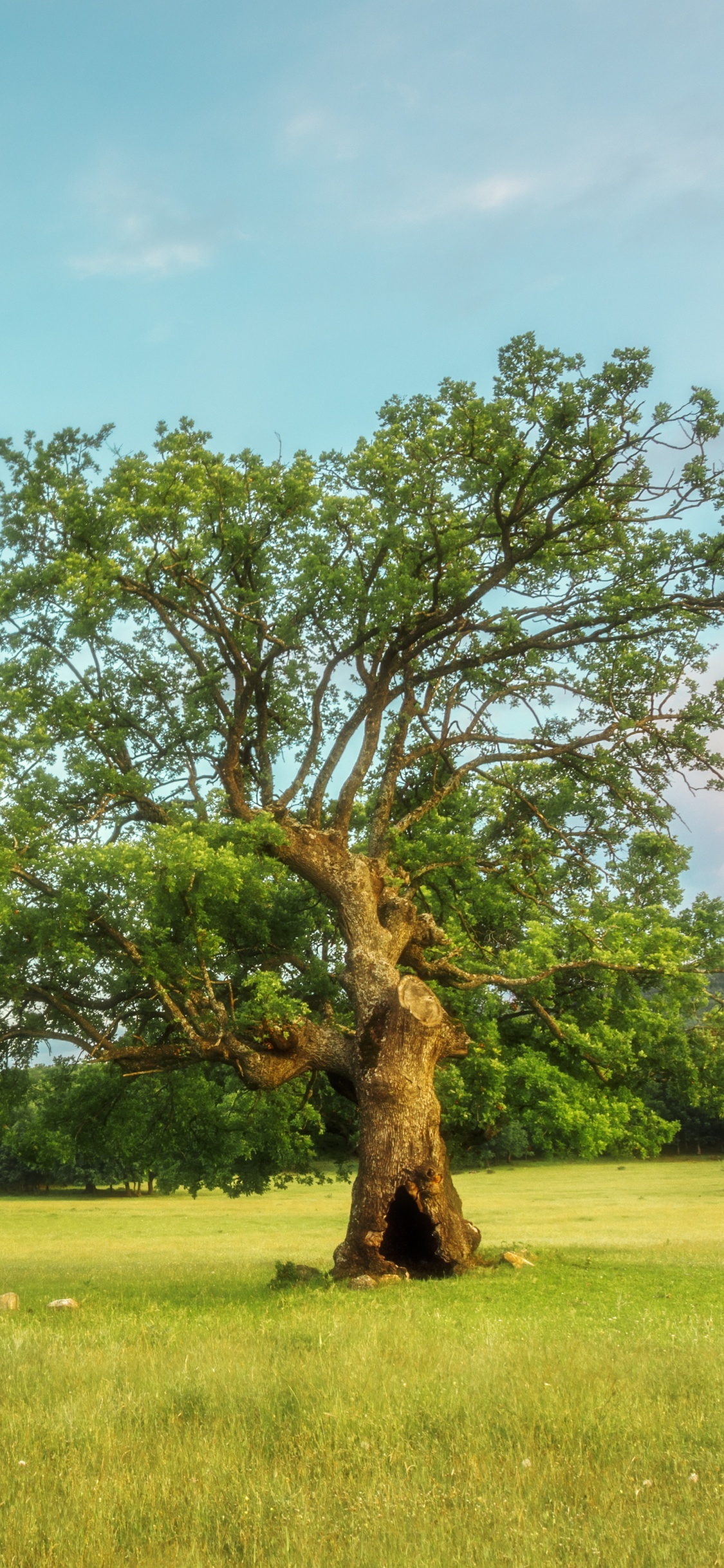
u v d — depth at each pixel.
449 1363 8.98
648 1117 22.30
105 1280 24.70
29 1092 20.94
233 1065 19.88
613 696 22.70
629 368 18.38
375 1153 18.38
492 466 19.25
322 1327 11.16
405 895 21.55
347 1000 23.91
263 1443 7.21
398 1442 7.06
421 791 25.02
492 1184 74.56
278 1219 56.94
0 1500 6.14
